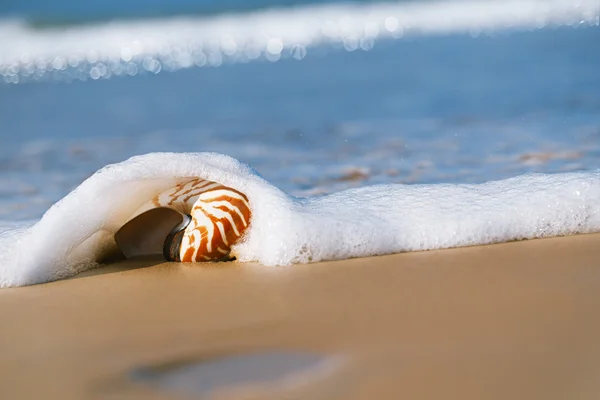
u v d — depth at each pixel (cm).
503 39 2492
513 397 346
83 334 487
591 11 2953
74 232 645
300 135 1288
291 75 2105
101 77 2408
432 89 1659
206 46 2942
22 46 2972
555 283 525
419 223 667
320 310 497
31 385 406
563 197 689
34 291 606
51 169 1139
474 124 1262
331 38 2964
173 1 3503
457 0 3216
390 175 944
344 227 647
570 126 1180
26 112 1753
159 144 1292
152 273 637
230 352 432
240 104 1670
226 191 661
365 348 421
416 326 452
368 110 1487
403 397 353
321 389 370
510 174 897
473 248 647
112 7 3484
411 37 2825
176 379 400
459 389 358
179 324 491
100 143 1337
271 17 3177
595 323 439
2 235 696
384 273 582
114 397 381
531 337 421
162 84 2131
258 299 534
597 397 342
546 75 1705
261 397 367
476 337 426
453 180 888
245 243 664
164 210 709
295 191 886
